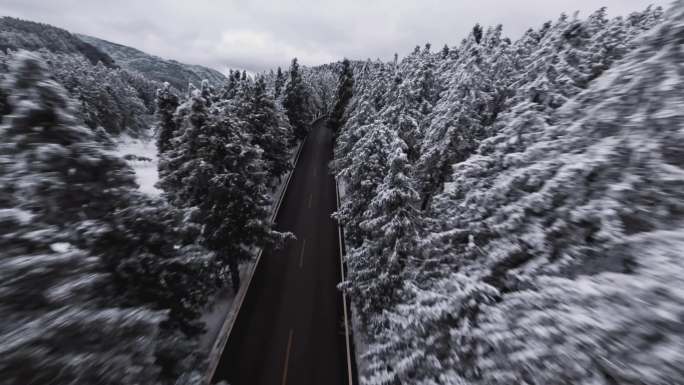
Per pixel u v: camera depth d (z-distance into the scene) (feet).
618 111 16.55
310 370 39.96
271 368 39.91
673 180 13.28
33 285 12.14
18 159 15.07
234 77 115.55
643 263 12.50
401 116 65.10
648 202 14.08
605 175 16.02
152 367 15.47
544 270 17.43
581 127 19.11
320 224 79.05
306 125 147.74
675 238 12.19
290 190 99.81
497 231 21.15
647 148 14.43
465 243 25.63
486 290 18.81
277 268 59.62
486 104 61.05
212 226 43.65
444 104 63.36
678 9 14.83
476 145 56.95
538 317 14.51
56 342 11.89
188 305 29.07
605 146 16.63
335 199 95.66
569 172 17.43
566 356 12.39
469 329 18.06
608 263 14.90
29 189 14.73
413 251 35.01
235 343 42.86
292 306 50.42
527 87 51.21
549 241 18.02
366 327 42.47
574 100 20.93
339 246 69.31
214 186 41.52
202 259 27.99
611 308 12.09
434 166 61.05
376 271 39.58
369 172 49.19
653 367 9.96
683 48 14.21
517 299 16.52
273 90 153.58
